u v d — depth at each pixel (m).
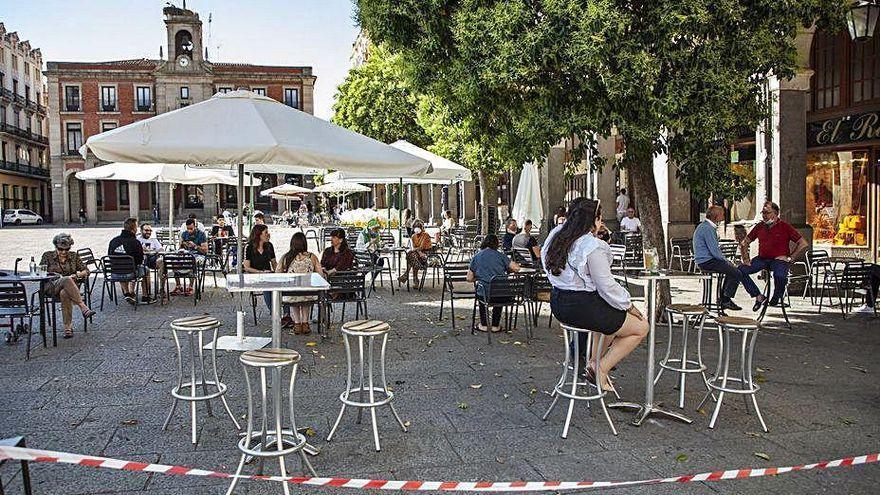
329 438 5.09
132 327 9.56
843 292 12.24
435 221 41.69
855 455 4.84
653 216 9.73
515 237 13.73
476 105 9.42
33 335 8.96
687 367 6.84
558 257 5.20
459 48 8.73
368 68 30.12
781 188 12.73
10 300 7.75
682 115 8.12
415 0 9.09
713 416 5.37
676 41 8.15
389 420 5.56
